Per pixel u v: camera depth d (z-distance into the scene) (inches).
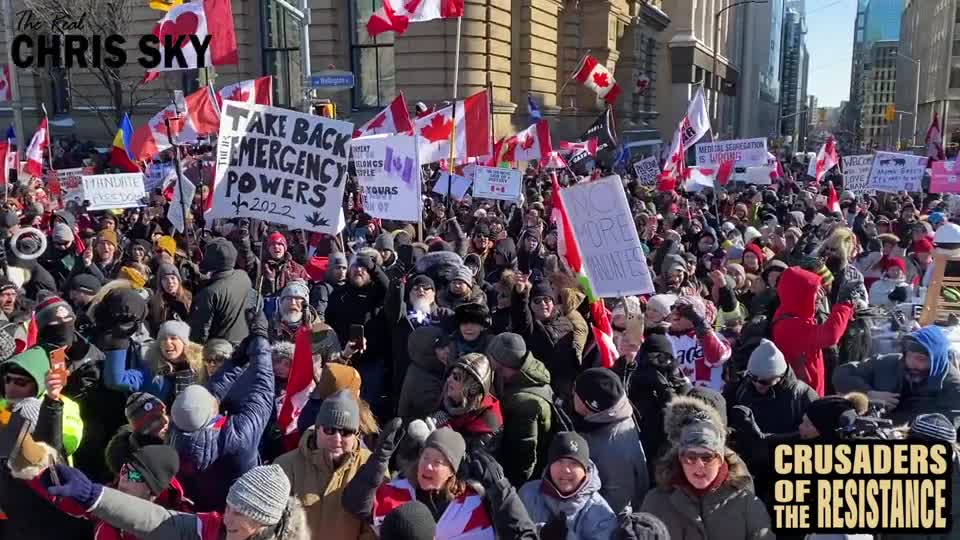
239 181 236.2
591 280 215.3
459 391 160.9
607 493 158.7
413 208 296.2
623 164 997.8
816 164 663.1
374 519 136.6
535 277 307.1
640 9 1501.0
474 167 534.9
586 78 773.9
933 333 180.1
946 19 3250.5
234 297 234.7
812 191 706.2
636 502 159.9
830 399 156.1
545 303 214.2
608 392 161.0
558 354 212.5
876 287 319.9
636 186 679.7
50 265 338.3
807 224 478.6
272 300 258.2
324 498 140.8
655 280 308.8
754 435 162.9
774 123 4498.0
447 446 135.0
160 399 166.6
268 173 236.1
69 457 157.2
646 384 179.2
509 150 593.3
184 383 182.7
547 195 623.8
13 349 178.2
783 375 180.1
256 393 162.9
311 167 235.0
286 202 236.2
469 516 134.4
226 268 236.2
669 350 182.2
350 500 134.8
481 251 371.2
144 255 322.0
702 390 163.6
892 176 525.3
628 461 160.2
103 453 183.0
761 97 3683.6
